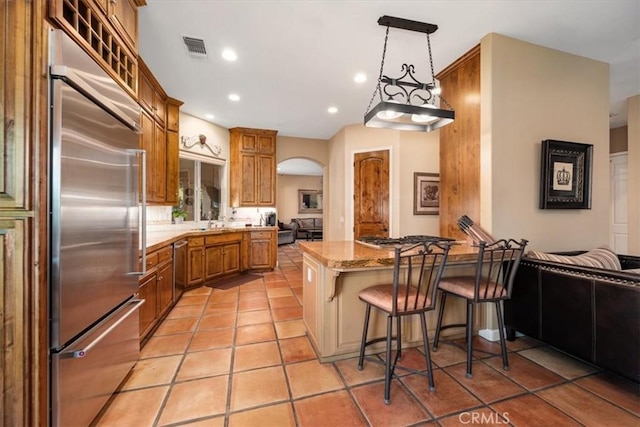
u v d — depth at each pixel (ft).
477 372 6.61
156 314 8.79
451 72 9.93
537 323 7.33
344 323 7.23
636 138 12.15
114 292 5.52
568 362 7.03
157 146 11.50
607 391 5.91
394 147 15.64
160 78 11.05
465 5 7.02
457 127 9.60
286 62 9.84
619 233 16.21
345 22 7.70
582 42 8.55
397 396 5.78
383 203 15.98
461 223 8.61
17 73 3.68
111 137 5.36
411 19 7.54
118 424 5.03
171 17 7.52
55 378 4.02
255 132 17.93
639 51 9.03
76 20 4.74
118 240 5.65
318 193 38.32
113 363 5.61
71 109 4.23
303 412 5.33
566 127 9.04
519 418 5.15
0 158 3.61
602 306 5.99
